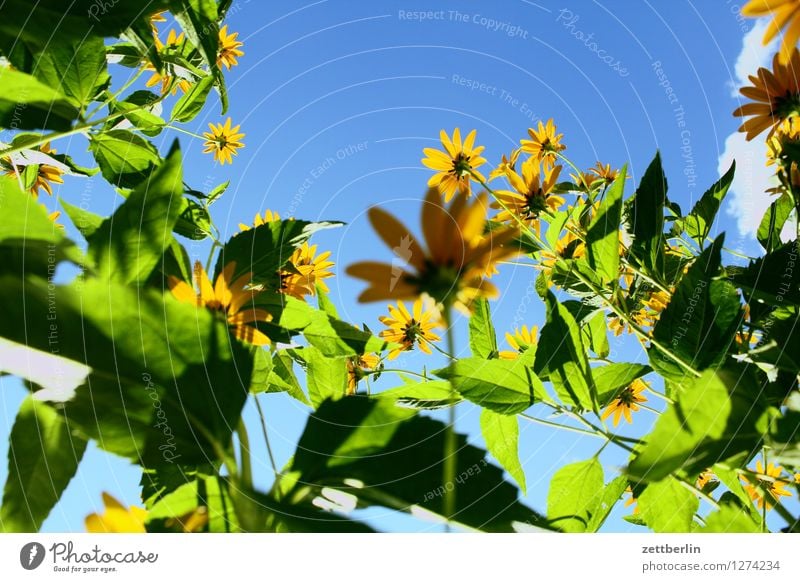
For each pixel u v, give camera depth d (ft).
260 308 1.76
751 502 1.78
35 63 1.59
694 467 1.39
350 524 1.27
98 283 1.13
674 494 1.78
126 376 1.15
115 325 1.14
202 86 2.25
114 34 1.62
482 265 1.63
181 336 1.19
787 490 1.86
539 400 1.88
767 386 1.67
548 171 2.54
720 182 2.33
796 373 1.66
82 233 1.56
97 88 1.75
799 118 2.07
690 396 1.44
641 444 1.84
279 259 1.76
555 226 2.55
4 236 1.14
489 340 2.32
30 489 1.35
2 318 1.07
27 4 1.54
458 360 1.87
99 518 1.36
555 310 1.94
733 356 1.77
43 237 1.17
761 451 1.51
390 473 1.27
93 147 2.08
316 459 1.30
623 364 1.98
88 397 1.14
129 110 2.09
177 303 1.19
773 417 1.43
